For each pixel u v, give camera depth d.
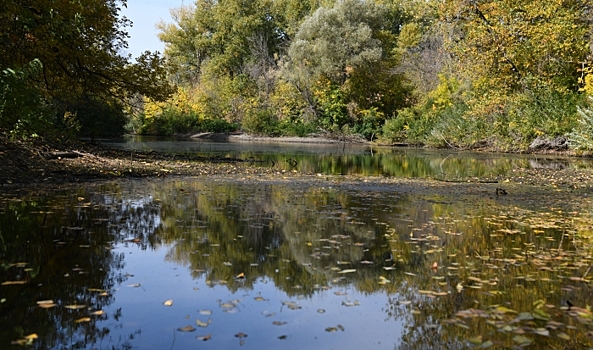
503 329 2.44
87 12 12.46
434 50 35.22
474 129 23.42
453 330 2.43
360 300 2.83
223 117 40.84
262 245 4.02
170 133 37.62
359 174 11.05
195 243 4.00
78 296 2.71
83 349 2.09
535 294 2.97
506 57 19.77
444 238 4.48
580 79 18.22
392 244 4.20
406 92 35.44
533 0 19.48
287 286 3.04
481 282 3.20
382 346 2.23
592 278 3.31
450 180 9.98
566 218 5.68
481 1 20.19
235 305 2.68
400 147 26.58
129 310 2.55
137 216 5.03
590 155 18.02
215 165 12.06
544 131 19.95
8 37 10.66
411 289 3.05
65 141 12.02
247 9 48.81
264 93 39.88
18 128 8.72
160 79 15.53
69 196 6.14
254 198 6.66
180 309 2.59
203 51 52.25
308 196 7.05
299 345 2.21
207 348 2.14
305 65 36.09
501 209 6.29
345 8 35.34
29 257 3.40
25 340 2.16
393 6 44.66
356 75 34.72
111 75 14.41
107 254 3.58
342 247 4.05
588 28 19.44
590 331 2.43
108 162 10.35
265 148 22.30
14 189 6.48
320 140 32.16
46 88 14.52
